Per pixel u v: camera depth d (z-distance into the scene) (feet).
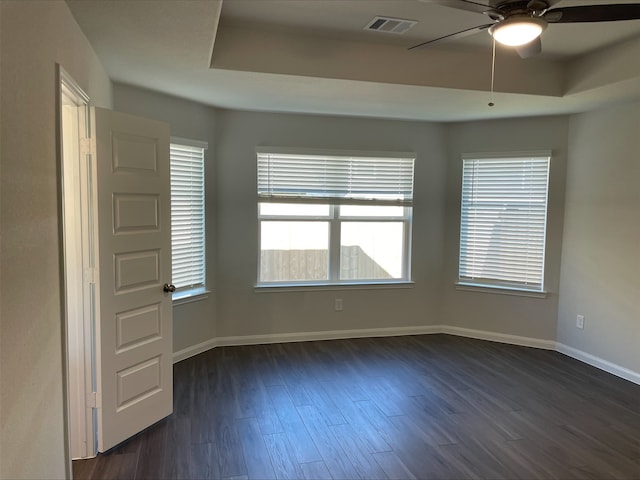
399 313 16.92
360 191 16.16
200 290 14.56
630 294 12.84
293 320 15.97
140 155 9.06
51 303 6.05
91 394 8.55
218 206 14.94
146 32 8.06
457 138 16.49
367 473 8.25
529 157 15.35
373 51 10.93
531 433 9.79
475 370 13.50
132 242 9.00
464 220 16.65
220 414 10.47
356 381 12.54
